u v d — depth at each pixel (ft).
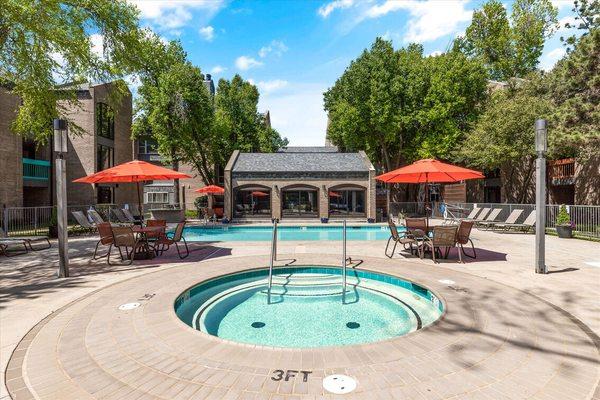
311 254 35.12
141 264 30.42
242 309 21.52
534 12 117.70
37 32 40.91
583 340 13.98
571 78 48.65
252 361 12.12
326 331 18.02
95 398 10.11
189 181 120.37
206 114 95.09
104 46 50.26
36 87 45.96
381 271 26.68
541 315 16.80
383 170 116.16
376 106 90.58
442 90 88.22
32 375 11.51
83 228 56.80
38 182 80.59
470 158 79.00
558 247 39.42
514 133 67.15
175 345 13.52
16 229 57.41
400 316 20.24
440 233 30.42
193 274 26.08
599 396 10.16
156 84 91.56
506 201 92.73
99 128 90.07
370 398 9.89
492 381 10.88
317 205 88.74
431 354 12.59
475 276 25.04
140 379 11.07
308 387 10.44
